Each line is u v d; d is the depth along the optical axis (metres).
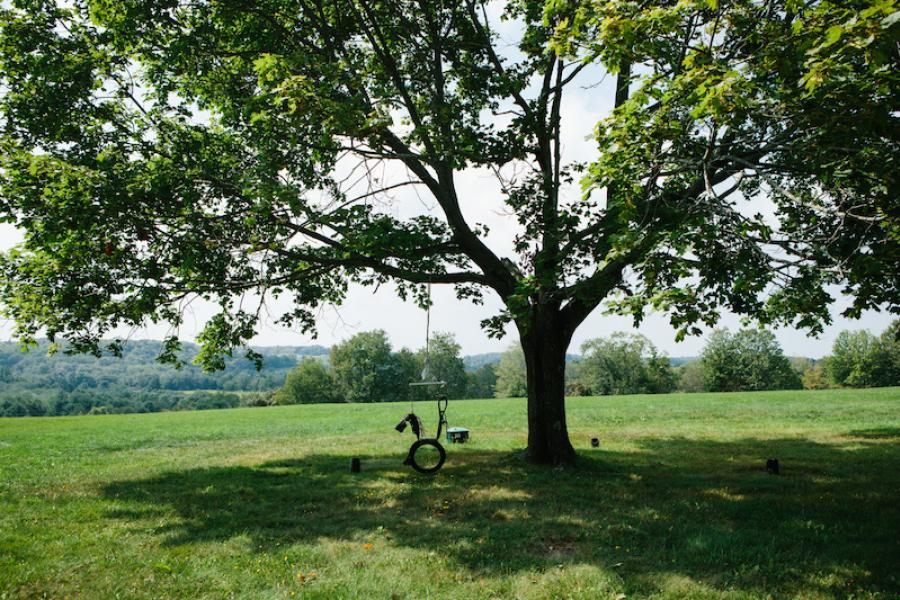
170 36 13.03
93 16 12.39
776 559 7.12
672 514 9.33
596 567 6.92
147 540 8.37
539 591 6.27
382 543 8.05
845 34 5.45
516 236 13.54
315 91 10.45
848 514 9.12
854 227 8.28
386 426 26.44
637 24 7.25
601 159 8.41
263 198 10.34
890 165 6.66
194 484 12.80
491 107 14.67
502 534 8.30
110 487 12.54
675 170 8.73
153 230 11.75
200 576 6.87
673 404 35.22
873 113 6.27
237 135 14.21
